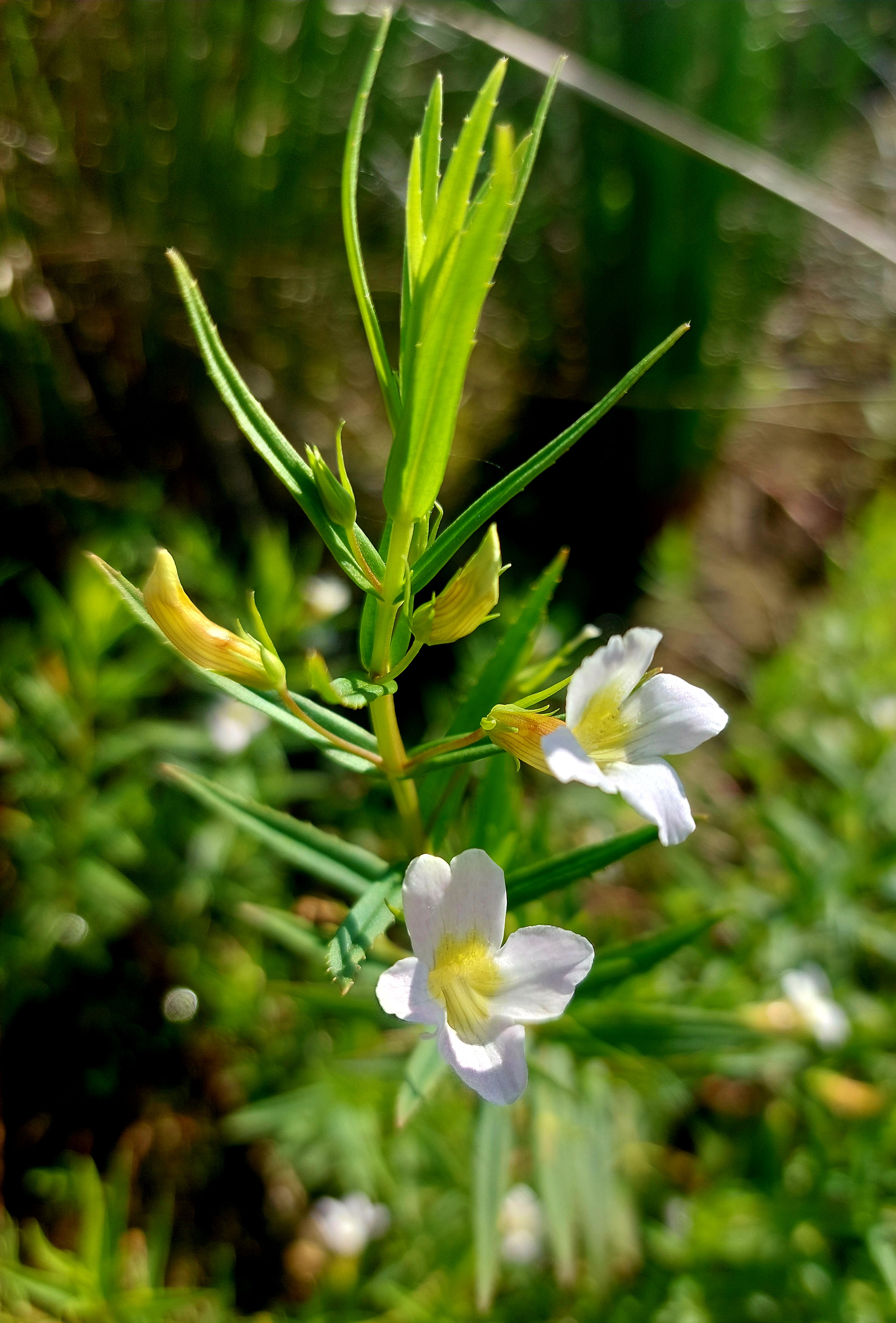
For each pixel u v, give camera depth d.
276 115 0.20
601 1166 0.12
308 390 0.23
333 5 0.20
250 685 0.07
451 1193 0.15
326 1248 0.16
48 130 0.18
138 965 0.17
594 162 0.22
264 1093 0.16
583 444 0.25
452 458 0.25
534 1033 0.12
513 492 0.07
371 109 0.21
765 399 0.28
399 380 0.07
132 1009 0.17
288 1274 0.16
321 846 0.10
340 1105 0.14
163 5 0.18
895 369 0.30
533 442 0.25
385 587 0.07
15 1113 0.16
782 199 0.14
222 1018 0.16
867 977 0.18
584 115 0.22
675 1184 0.16
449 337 0.06
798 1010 0.15
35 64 0.17
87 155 0.19
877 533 0.21
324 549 0.21
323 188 0.21
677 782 0.07
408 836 0.09
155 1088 0.17
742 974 0.17
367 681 0.07
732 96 0.22
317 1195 0.16
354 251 0.06
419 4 0.15
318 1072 0.15
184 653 0.07
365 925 0.08
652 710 0.07
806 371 0.30
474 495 0.25
